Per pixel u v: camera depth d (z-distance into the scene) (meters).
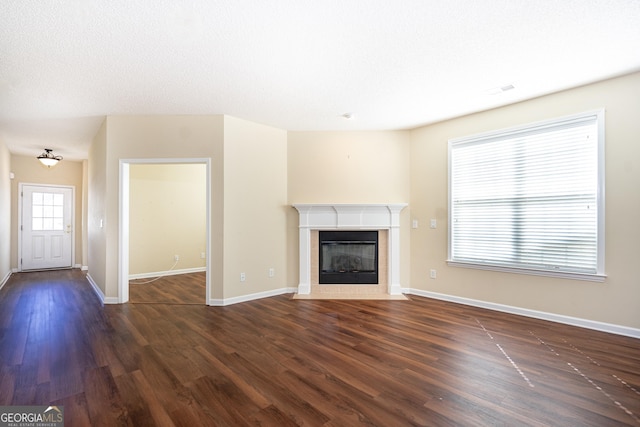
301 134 4.60
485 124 3.78
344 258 4.67
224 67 2.73
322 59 2.61
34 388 1.99
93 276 5.13
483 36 2.29
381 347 2.62
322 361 2.37
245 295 4.12
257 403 1.83
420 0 1.91
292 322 3.27
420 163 4.40
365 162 4.55
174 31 2.20
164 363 2.34
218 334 2.93
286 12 2.01
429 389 1.98
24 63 2.61
